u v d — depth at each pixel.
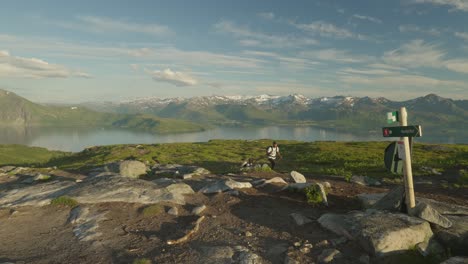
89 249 10.38
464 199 15.98
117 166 27.19
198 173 26.11
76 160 85.19
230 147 83.88
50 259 9.70
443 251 9.08
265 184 18.41
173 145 98.75
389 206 11.79
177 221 12.88
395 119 11.40
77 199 14.96
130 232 11.79
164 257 9.57
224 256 9.39
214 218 13.17
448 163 31.27
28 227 12.48
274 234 11.23
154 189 16.34
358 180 20.59
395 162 11.43
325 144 76.69
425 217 10.21
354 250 9.42
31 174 30.73
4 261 9.52
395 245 8.91
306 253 9.54
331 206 14.46
